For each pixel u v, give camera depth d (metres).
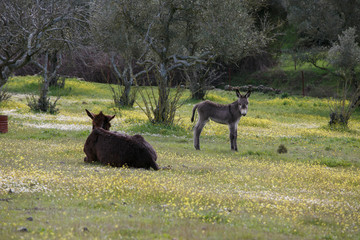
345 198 29.61
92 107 104.44
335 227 21.33
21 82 142.75
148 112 69.38
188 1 65.25
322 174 38.38
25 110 88.94
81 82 153.75
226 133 71.38
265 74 174.00
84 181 26.33
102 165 34.09
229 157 46.34
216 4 62.28
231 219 20.22
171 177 29.78
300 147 59.97
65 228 16.86
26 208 20.19
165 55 68.81
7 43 56.59
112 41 71.38
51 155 38.12
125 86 106.44
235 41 62.19
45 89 89.56
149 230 17.14
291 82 165.88
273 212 22.81
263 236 17.48
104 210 20.64
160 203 22.95
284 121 100.50
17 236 15.55
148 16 68.12
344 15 134.62
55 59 133.75
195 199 23.89
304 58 145.25
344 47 116.25
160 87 68.25
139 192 24.59
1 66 55.12
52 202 21.39
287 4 162.00
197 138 51.97
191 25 70.50
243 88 160.38
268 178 34.56
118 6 67.31
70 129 63.31
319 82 162.00
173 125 68.81
